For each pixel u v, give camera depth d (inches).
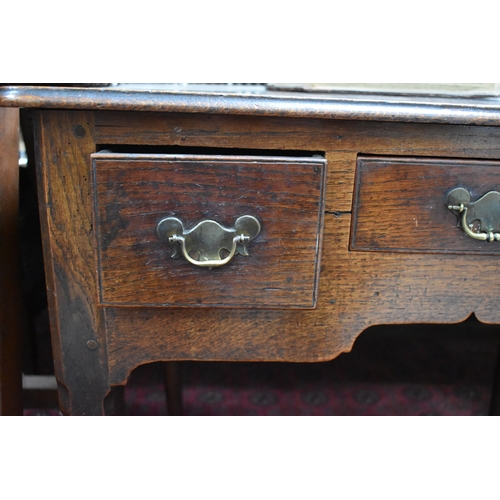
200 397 46.5
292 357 27.1
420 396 46.7
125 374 27.0
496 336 52.2
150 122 23.0
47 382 40.6
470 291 26.2
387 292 26.1
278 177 22.9
